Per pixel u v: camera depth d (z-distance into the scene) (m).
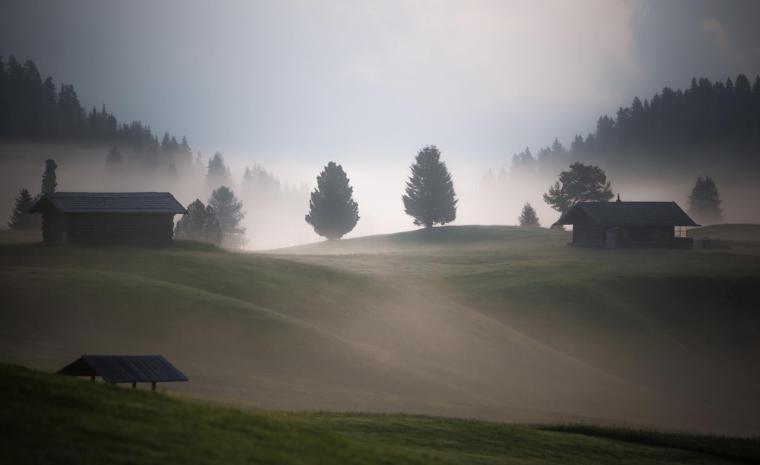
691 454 62.47
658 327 144.38
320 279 146.38
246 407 65.88
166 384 76.00
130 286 114.94
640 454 60.06
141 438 32.78
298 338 103.62
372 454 40.41
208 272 136.38
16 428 30.81
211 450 33.25
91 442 31.00
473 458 49.91
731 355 133.62
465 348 118.94
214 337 100.12
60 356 82.56
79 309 103.00
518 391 102.94
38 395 35.75
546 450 56.75
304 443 38.59
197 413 39.44
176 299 111.19
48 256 141.00
